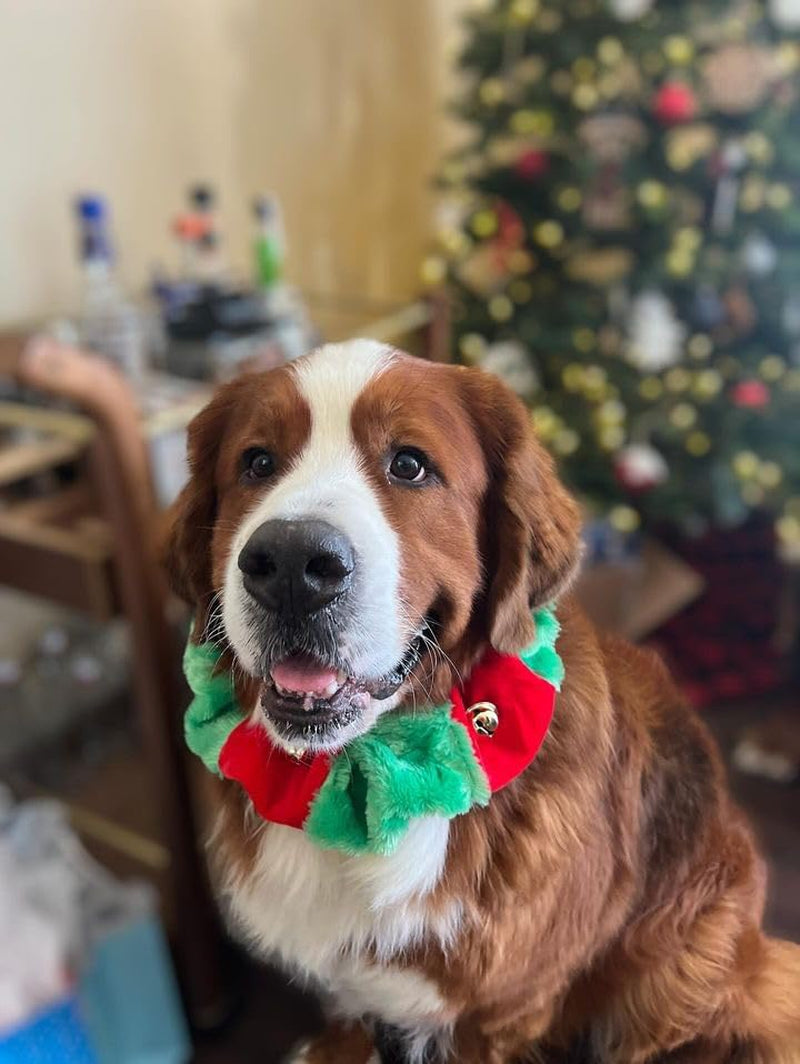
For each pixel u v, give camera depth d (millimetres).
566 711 979
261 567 810
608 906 1019
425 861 917
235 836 1039
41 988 1696
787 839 2475
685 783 1112
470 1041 1059
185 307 2109
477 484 964
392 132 3988
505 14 3234
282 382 933
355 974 1007
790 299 3227
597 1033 1168
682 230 3143
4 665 2338
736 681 3090
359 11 3598
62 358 1477
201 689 1002
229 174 3014
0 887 1750
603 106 3154
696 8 3049
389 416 897
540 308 3322
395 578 852
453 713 921
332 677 855
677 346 3301
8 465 1772
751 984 1138
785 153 3080
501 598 956
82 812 2250
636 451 3207
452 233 3562
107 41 2469
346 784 896
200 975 1959
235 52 2955
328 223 3641
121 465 1520
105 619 1660
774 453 3283
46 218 2373
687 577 3613
